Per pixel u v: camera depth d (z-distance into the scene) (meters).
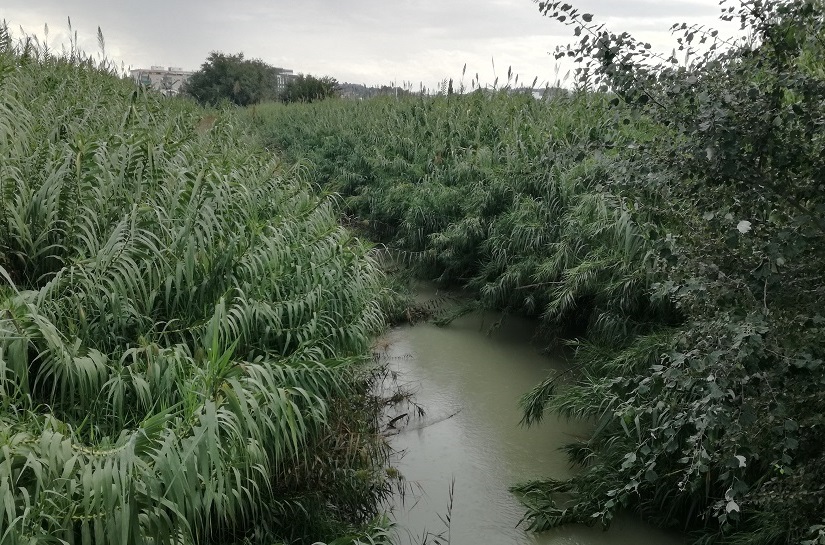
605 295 6.86
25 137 5.60
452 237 9.68
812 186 3.26
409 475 5.37
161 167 5.80
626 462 3.80
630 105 3.78
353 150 15.29
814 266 3.26
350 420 5.22
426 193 11.02
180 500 2.78
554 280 7.84
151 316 4.64
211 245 4.82
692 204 3.64
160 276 4.59
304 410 4.39
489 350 8.14
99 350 4.14
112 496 2.61
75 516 2.77
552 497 5.13
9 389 3.78
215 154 7.54
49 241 4.84
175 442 2.86
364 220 12.93
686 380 3.38
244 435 3.51
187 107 12.11
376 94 20.03
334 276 5.45
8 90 6.55
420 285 10.51
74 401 3.81
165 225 5.00
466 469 5.50
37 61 9.66
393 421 6.10
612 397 5.24
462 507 4.97
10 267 4.63
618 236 5.47
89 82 9.27
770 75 3.52
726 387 3.15
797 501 3.47
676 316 6.18
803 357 3.04
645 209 3.91
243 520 3.91
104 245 4.59
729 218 3.37
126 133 6.43
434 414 6.45
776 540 3.84
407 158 13.25
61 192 4.89
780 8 3.23
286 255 5.36
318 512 4.23
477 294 9.56
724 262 3.40
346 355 5.32
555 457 5.74
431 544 4.50
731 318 3.16
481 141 11.73
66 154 5.19
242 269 5.04
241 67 33.94
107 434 3.70
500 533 4.69
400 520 4.76
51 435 2.79
